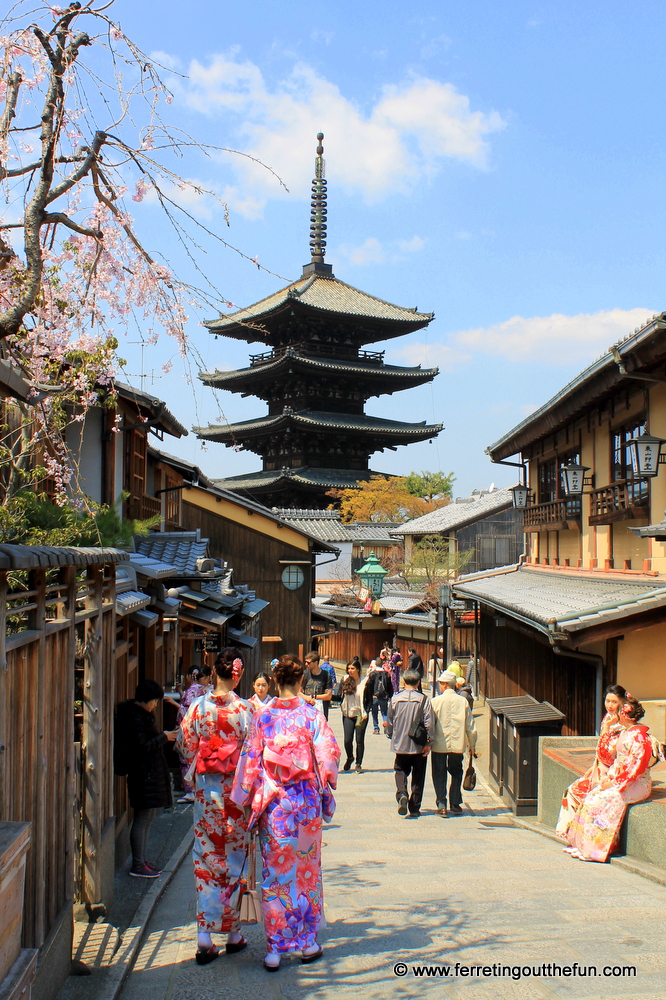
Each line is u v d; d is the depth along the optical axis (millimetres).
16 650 3268
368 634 36344
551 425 17297
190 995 3746
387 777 12344
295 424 48469
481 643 23359
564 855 6945
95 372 6086
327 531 42281
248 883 4590
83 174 4695
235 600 13273
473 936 4500
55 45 4539
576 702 12750
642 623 10281
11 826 2570
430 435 52094
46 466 7316
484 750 15016
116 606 6012
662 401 12242
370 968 3996
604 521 14672
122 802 6891
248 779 4203
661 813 6148
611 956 4109
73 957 4266
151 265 5559
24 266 5746
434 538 38812
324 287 53125
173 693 10164
